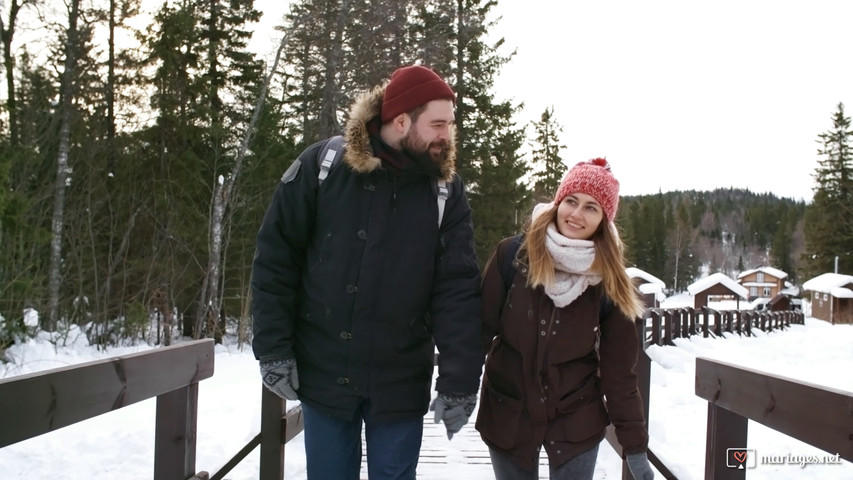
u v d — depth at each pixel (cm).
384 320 211
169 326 1642
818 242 4878
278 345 208
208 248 1734
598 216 222
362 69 1574
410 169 206
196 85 1800
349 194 208
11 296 1066
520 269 229
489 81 2147
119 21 1800
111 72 1814
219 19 2020
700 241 9500
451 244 220
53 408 180
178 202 1723
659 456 341
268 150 1909
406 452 220
